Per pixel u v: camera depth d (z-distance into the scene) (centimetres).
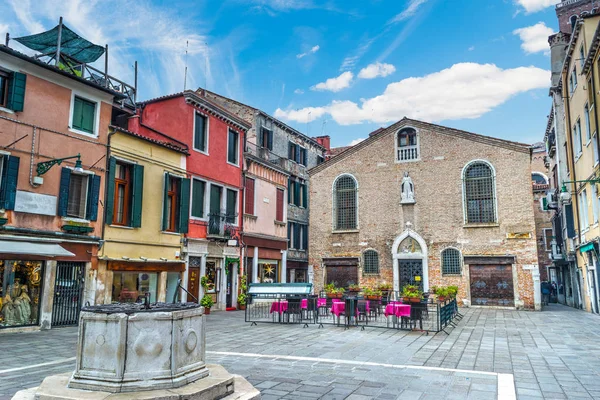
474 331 1416
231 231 2156
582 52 2130
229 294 2172
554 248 2928
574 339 1245
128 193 1628
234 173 2242
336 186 2864
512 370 837
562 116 2758
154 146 1733
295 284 1611
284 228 2705
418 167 2659
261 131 2705
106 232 1498
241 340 1184
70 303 1380
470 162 2548
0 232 1192
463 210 2522
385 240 2673
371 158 2783
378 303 1670
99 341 509
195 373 544
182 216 1839
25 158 1270
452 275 2498
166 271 1739
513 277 2375
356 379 755
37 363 849
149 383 498
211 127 2088
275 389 688
